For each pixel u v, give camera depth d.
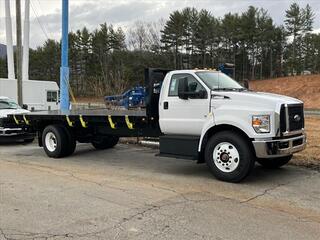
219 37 85.81
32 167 10.60
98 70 80.25
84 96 46.34
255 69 91.88
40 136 13.19
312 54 87.56
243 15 88.31
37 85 27.05
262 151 8.17
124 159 11.80
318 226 5.94
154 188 8.15
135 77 64.31
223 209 6.73
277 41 90.31
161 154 9.59
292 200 7.27
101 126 11.79
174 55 81.12
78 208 6.82
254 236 5.54
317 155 11.27
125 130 11.24
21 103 21.98
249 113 8.30
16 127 15.21
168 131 9.67
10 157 12.41
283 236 5.54
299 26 88.25
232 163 8.49
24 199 7.39
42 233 5.68
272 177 9.09
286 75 90.44
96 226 5.94
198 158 9.09
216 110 8.79
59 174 9.62
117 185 8.43
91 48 89.06
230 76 10.33
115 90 30.23
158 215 6.42
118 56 81.06
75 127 12.18
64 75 19.88
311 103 52.38
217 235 5.58
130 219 6.24
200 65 84.25
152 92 10.05
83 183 8.63
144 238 5.47
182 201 7.20
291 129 8.59
